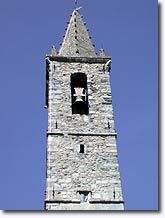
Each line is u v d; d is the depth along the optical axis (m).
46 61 41.84
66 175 34.84
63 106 38.69
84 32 46.12
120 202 33.69
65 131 37.09
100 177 34.94
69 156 35.84
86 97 39.88
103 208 33.41
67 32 46.06
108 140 36.97
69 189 34.16
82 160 35.75
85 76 41.03
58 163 35.41
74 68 41.34
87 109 39.12
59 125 37.41
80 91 39.97
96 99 39.38
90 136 37.06
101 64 41.81
